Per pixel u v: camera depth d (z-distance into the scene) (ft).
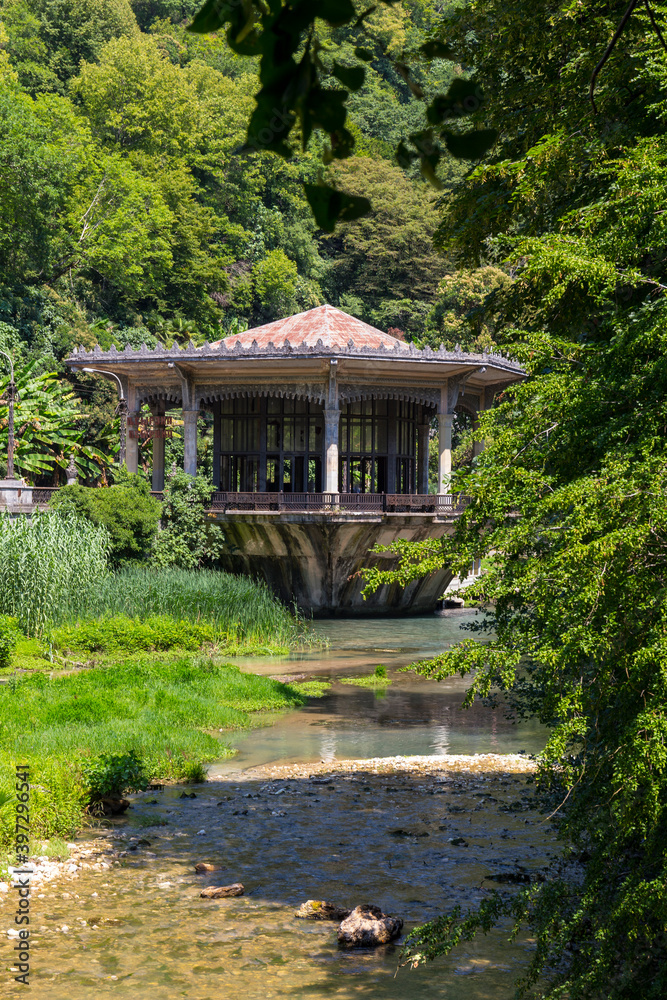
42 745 48.60
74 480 169.78
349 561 137.80
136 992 25.02
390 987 25.63
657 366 21.34
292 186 351.05
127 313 270.46
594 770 21.81
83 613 93.20
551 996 20.12
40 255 222.28
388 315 324.60
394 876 34.81
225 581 108.68
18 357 186.60
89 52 328.49
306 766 53.36
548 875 34.14
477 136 6.46
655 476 18.97
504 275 237.25
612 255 23.71
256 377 139.95
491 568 23.08
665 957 20.61
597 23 37.86
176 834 40.22
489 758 55.83
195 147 314.96
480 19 47.73
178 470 138.72
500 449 24.39
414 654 100.27
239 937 29.17
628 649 19.45
